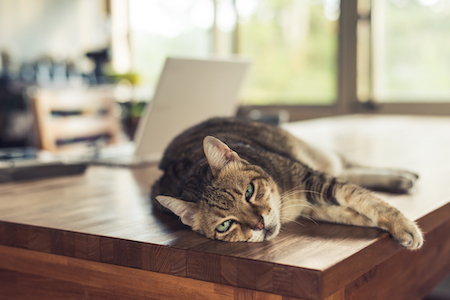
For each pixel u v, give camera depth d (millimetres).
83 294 985
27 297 1059
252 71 4496
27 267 1044
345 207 1036
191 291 855
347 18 3818
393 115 3762
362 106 3902
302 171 1150
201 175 1035
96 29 4977
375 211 962
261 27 4391
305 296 723
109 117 2570
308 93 4203
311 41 4105
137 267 896
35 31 4648
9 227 1046
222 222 917
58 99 2299
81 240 953
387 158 1831
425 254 1173
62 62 4363
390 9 3629
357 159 1811
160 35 4891
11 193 1397
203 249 841
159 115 1741
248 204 941
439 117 3541
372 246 873
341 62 3910
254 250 833
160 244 871
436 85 3537
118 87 3828
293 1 4156
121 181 1567
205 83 1856
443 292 2480
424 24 3490
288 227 1015
